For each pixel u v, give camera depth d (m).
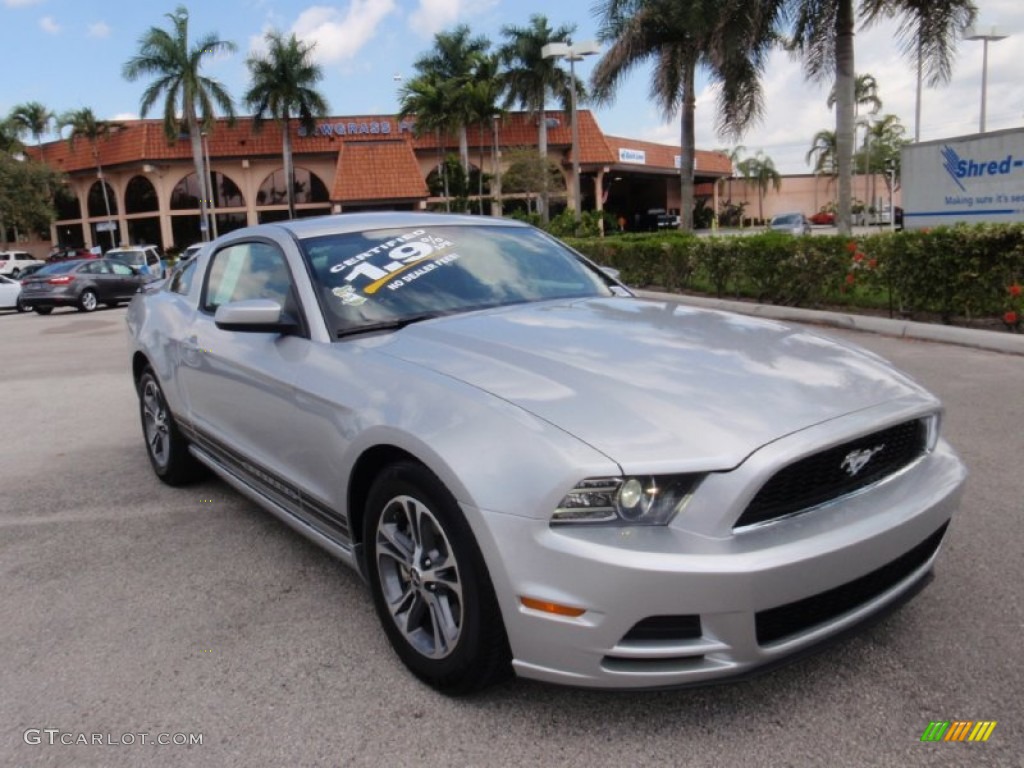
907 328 9.84
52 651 3.19
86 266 21.83
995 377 7.30
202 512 4.68
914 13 17.50
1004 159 15.27
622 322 3.38
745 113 21.06
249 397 3.73
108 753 2.55
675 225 62.88
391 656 3.04
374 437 2.80
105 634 3.30
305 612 3.42
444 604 2.70
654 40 24.58
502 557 2.36
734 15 18.78
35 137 54.59
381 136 52.19
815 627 2.45
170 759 2.52
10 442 6.54
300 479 3.42
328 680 2.90
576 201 30.25
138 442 6.37
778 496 2.37
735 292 13.80
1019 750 2.39
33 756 2.55
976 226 9.48
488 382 2.70
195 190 52.12
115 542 4.28
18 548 4.25
